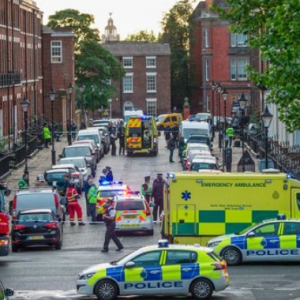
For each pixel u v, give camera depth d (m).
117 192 99.69
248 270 68.81
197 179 77.00
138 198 91.69
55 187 105.69
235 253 70.44
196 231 77.12
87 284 59.22
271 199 77.06
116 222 90.38
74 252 80.88
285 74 62.78
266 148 98.19
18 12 181.38
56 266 71.88
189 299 59.97
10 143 156.88
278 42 63.97
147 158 161.62
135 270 59.28
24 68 188.50
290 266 70.56
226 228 77.06
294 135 133.50
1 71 164.00
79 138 160.00
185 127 162.25
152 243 85.75
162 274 59.16
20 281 65.38
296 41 61.91
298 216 76.94
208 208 77.06
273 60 63.06
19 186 108.00
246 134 165.62
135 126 164.62
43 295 60.41
